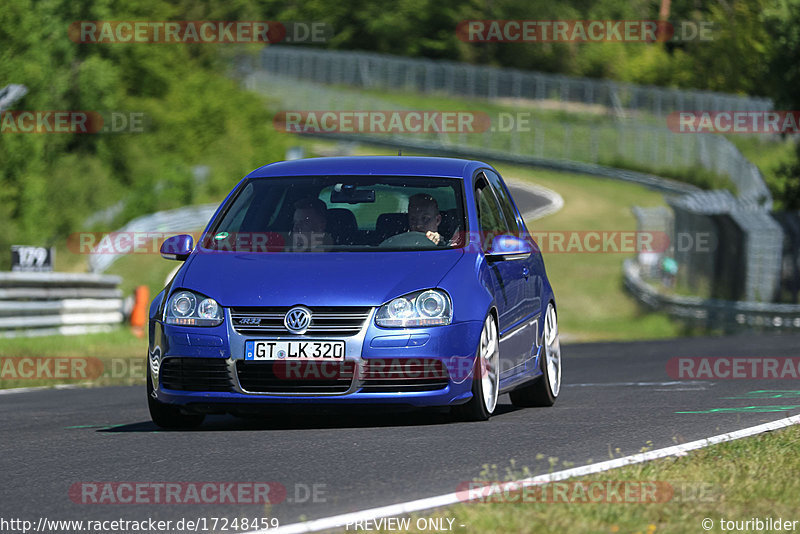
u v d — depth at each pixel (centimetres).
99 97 19425
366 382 2720
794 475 2075
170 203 18738
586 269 16100
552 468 2192
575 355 6206
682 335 11438
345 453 2441
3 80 16938
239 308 2761
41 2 18875
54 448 2684
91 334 7325
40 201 16212
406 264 2862
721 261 13312
